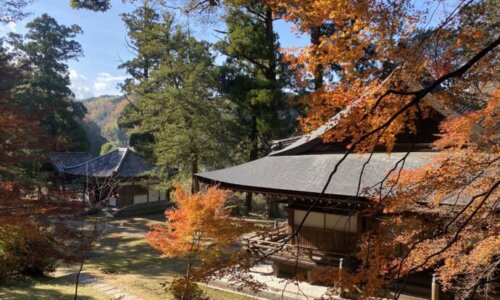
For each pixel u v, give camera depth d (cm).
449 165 489
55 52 3084
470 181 482
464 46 402
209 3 663
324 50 475
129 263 1549
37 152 966
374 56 439
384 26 409
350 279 446
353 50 447
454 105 496
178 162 2261
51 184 2005
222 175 1226
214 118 2258
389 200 484
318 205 1148
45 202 814
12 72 1012
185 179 2297
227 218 1036
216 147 2272
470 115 522
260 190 1116
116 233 2070
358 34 439
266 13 2370
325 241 1153
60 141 962
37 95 2855
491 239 513
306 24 467
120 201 2630
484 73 446
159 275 1378
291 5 457
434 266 907
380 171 1020
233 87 2488
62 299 1058
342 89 471
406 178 526
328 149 1227
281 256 1181
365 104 390
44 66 3012
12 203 768
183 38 2319
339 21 444
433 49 387
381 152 1100
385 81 384
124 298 1107
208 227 1004
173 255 1082
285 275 1234
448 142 543
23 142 887
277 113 2517
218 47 2608
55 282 1237
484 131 524
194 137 2202
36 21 3080
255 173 1207
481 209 498
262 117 2411
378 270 447
